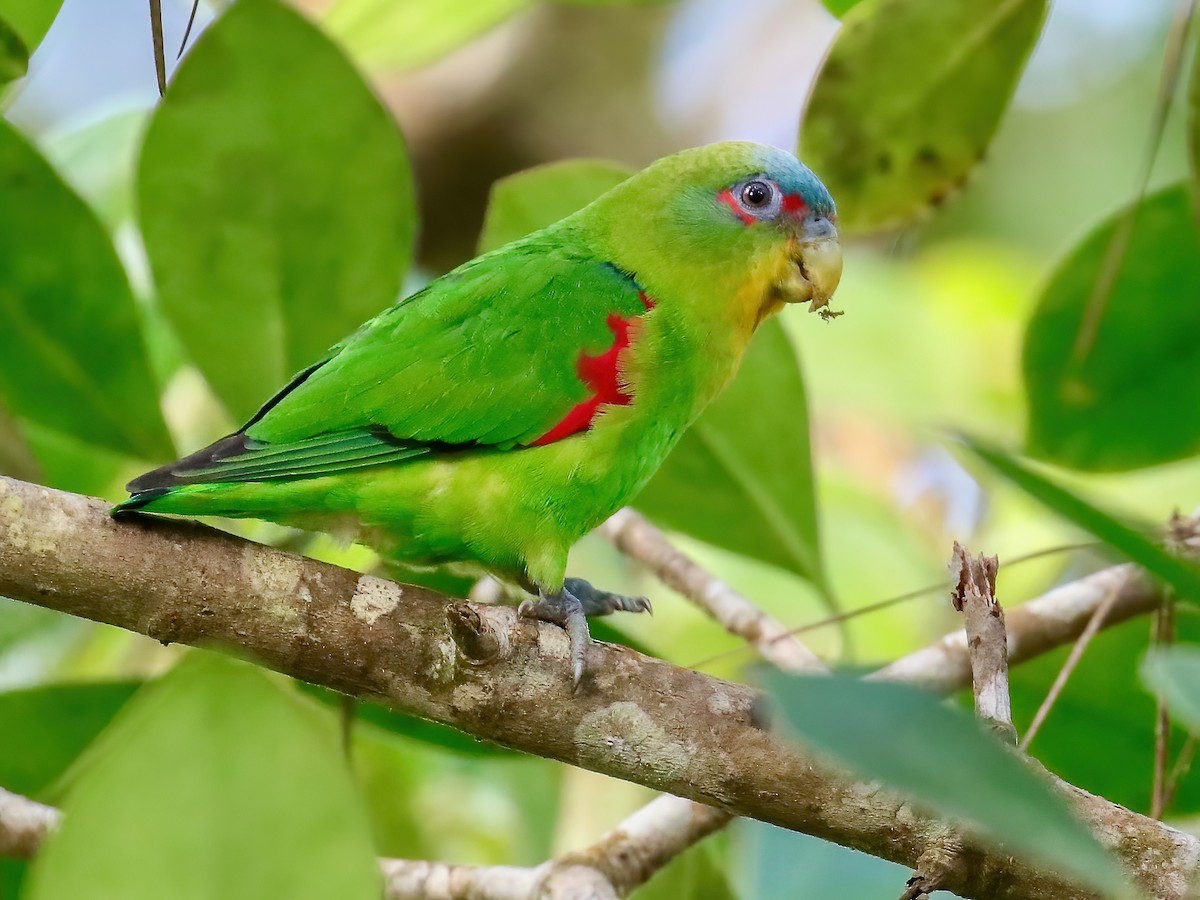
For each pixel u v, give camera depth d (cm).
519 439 720
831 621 723
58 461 873
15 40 635
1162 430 825
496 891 713
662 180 798
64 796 657
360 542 733
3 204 706
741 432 808
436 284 768
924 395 1227
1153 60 1429
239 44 686
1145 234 791
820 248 802
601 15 1438
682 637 1112
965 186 782
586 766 580
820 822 547
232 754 478
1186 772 768
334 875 472
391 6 868
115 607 557
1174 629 677
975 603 540
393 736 787
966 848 520
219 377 752
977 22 727
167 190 712
